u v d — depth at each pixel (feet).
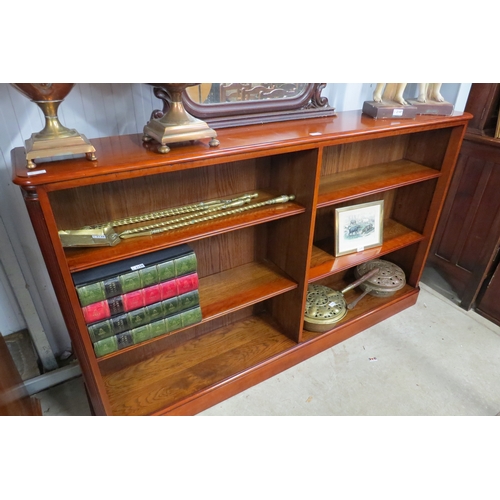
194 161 3.34
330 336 5.78
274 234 5.22
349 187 5.00
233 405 5.01
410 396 5.18
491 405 5.08
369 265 6.78
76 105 4.00
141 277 3.66
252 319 5.96
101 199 3.88
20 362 5.19
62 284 3.25
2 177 4.02
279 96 4.48
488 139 5.74
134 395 4.70
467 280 6.68
